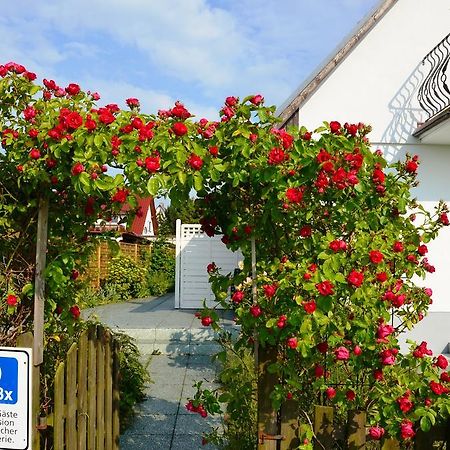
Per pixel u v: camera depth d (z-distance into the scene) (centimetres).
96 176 200
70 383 238
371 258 207
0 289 247
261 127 217
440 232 653
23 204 246
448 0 649
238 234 236
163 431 387
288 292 211
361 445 215
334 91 654
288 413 224
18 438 207
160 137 204
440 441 221
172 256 1534
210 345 628
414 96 652
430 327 650
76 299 285
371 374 224
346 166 203
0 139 225
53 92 237
